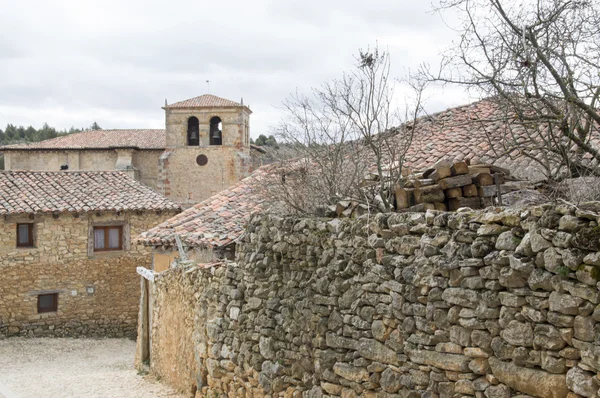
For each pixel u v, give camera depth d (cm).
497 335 469
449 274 506
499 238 466
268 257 777
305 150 982
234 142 4200
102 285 2208
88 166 4288
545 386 430
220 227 1315
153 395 1108
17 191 2170
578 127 602
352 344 614
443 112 1293
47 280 2141
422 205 671
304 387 697
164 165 4172
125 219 2225
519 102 650
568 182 577
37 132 9181
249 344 812
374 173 842
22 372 1670
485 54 629
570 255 412
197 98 4350
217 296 909
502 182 698
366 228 602
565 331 418
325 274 657
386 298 574
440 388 513
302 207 845
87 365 1775
